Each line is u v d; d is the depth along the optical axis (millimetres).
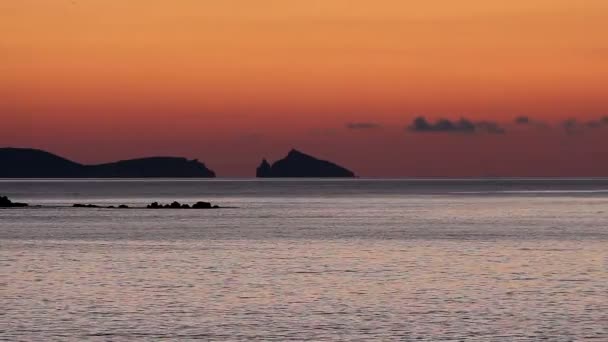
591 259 127625
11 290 97438
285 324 78562
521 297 92375
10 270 115688
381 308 86188
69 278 107562
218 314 83125
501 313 83438
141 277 108375
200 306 87312
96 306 87188
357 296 93250
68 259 129500
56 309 85500
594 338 73312
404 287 99500
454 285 101000
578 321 79625
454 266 119250
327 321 79938
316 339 72938
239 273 112250
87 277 108438
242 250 143375
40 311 84438
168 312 84062
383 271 113938
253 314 83125
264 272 113188
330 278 107062
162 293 95375
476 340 72688
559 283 102250
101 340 72500
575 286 99875
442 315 82562
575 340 72625
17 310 85000
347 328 76938
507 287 99312
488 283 102562
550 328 76875
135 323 79000
